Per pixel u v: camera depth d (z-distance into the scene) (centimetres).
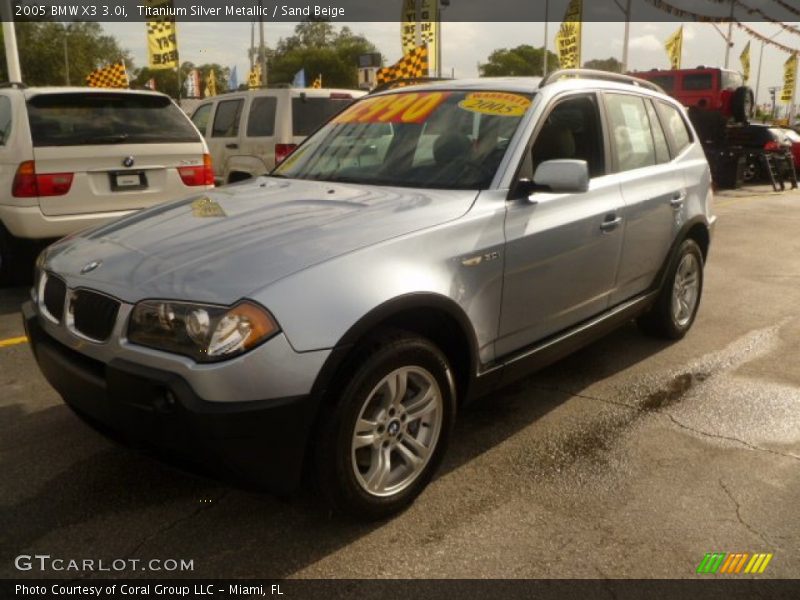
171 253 291
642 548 286
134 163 664
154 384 257
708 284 739
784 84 3978
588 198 401
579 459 358
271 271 267
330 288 268
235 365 250
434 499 320
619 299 450
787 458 360
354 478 282
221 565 272
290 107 1033
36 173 616
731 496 324
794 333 570
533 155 373
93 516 303
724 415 411
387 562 275
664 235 484
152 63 1900
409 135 398
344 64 6419
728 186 1816
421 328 321
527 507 314
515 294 349
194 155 706
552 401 430
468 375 331
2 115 657
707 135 1856
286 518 302
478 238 326
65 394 299
